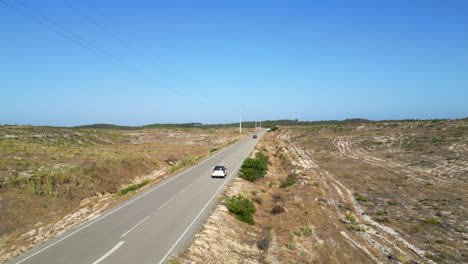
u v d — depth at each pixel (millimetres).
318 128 116250
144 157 46188
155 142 92500
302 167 44531
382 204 26562
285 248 15766
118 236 14586
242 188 28266
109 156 43125
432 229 20000
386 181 36219
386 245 17156
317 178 38062
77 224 16609
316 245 16219
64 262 11516
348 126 107625
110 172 34344
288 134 112875
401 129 83562
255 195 26469
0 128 63375
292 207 24062
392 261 14930
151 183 30125
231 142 85500
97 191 28594
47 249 12883
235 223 18562
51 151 42312
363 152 63562
